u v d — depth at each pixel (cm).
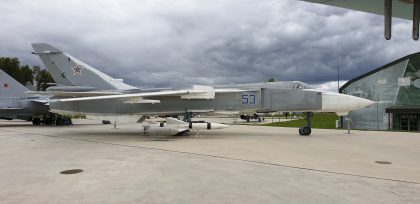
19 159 1010
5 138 1727
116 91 2095
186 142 1498
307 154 1117
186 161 957
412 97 3231
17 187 654
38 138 1725
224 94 1917
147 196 582
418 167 887
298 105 1914
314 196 582
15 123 3775
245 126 3166
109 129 2545
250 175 762
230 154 1098
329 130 2478
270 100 1931
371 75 3534
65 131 2286
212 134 1995
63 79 2248
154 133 1677
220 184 672
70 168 852
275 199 562
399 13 569
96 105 1981
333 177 745
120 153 1128
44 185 669
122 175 762
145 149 1235
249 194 595
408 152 1201
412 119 3216
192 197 575
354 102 1927
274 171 811
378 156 1091
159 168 848
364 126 3525
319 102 1911
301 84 1977
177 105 1925
